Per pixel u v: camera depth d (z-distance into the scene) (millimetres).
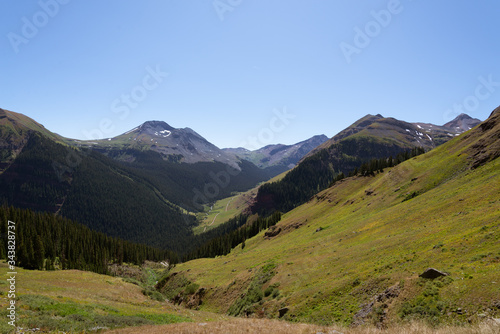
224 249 138250
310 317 29781
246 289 52500
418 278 23953
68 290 41344
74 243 107000
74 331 19312
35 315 21688
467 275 21797
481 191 43906
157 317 29125
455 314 18516
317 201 132750
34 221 109938
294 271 48281
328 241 62094
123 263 134500
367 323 22875
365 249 44031
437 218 43375
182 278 83812
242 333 17562
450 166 69938
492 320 13656
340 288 32719
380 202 76875
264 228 154250
